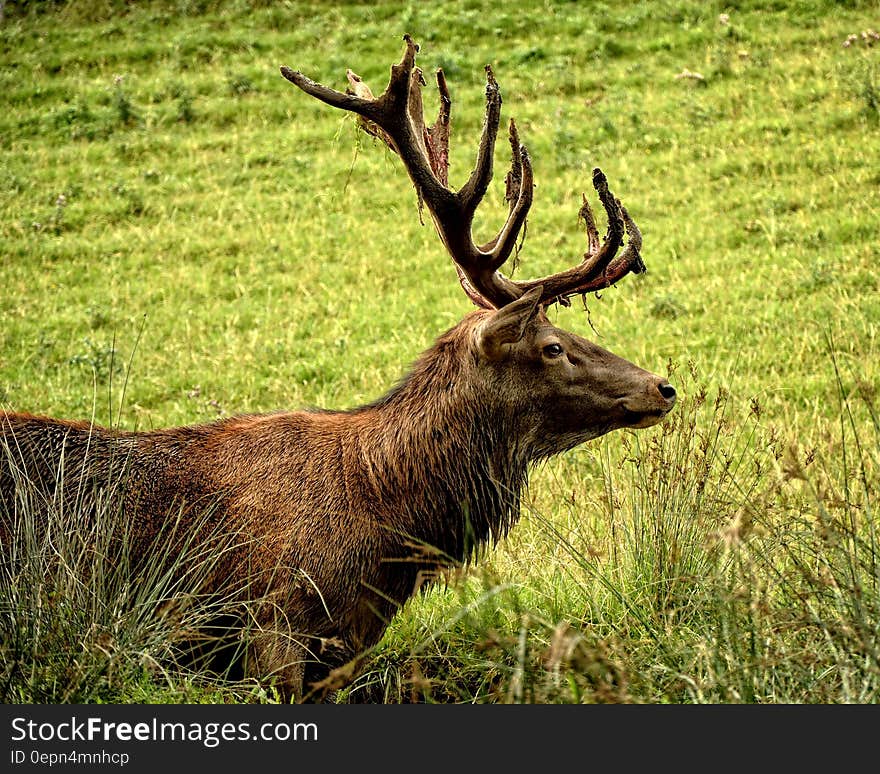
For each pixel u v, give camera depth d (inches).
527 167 545.0
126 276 1553.9
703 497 581.9
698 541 558.6
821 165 1600.6
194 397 1179.9
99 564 480.1
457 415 539.5
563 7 2246.6
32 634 451.5
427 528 534.0
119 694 451.2
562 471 820.0
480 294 573.6
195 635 485.1
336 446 534.9
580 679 438.0
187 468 530.6
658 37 2094.0
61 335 1376.7
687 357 1139.9
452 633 555.5
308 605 505.4
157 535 512.1
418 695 531.8
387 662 545.0
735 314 1248.8
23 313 1445.6
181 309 1444.4
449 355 548.7
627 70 2006.6
